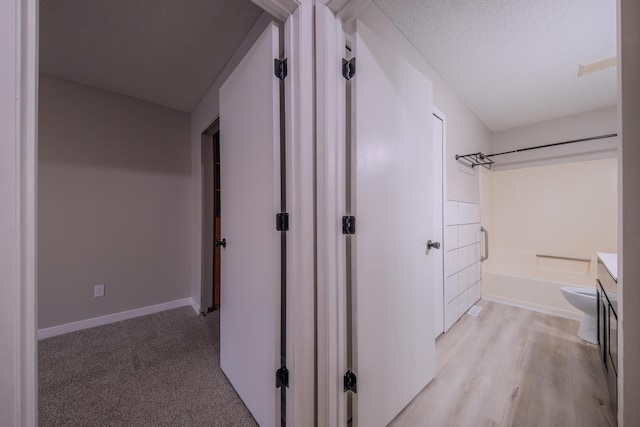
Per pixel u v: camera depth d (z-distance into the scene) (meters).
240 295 1.36
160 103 2.62
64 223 2.17
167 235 2.71
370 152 1.09
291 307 1.04
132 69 2.05
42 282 2.08
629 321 0.41
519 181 3.31
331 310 1.02
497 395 1.41
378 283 1.14
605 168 2.77
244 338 1.33
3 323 0.48
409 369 1.34
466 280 2.57
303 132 1.01
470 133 2.77
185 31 1.66
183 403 1.35
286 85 1.05
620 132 0.42
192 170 2.83
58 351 1.86
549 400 1.37
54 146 2.13
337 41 1.03
